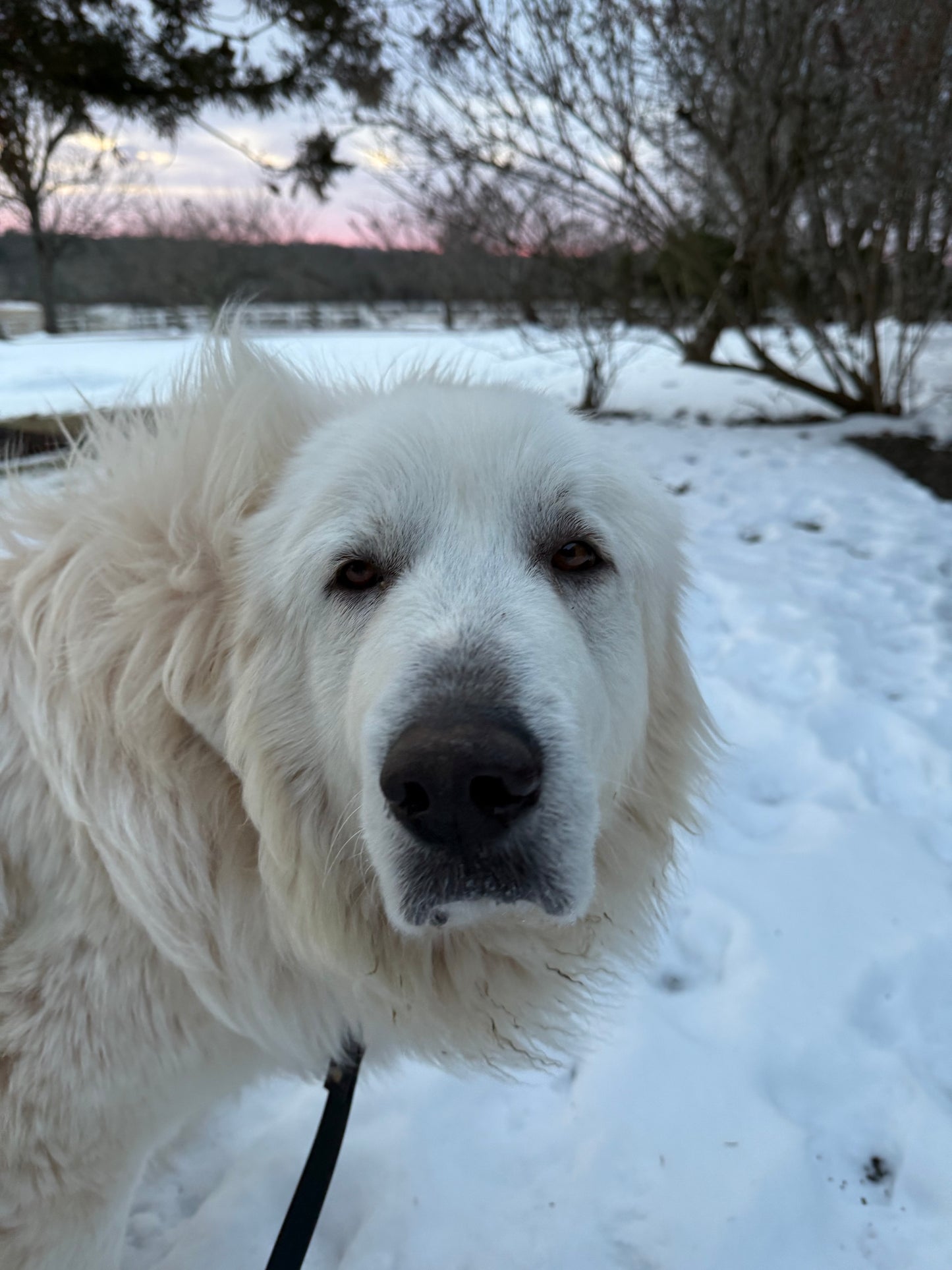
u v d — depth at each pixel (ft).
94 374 11.60
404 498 1.18
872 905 2.17
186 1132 1.76
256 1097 1.85
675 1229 1.52
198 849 1.26
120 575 1.24
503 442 1.21
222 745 1.24
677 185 8.93
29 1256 1.25
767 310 9.56
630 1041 1.84
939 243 7.30
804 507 5.25
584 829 1.05
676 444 6.98
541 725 1.02
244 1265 1.52
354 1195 1.62
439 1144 1.68
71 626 1.22
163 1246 1.59
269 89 6.16
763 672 3.29
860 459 6.33
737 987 1.97
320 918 1.24
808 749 2.82
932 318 7.68
